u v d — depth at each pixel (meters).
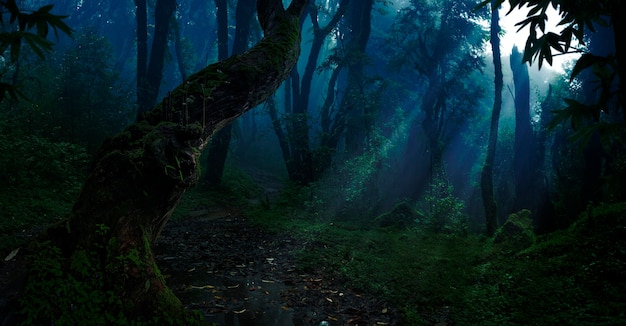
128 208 3.26
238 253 7.18
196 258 6.62
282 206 13.20
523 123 12.87
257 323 4.11
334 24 18.98
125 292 3.08
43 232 3.27
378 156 14.57
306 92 19.00
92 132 15.18
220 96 3.86
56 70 16.89
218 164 17.72
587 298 4.70
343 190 13.40
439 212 11.48
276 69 4.29
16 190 9.60
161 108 3.75
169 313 3.20
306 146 17.02
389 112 20.70
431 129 17.48
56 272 3.00
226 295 4.89
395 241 9.09
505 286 5.48
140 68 17.28
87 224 3.20
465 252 8.08
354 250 7.59
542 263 6.13
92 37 15.95
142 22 17.30
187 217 11.40
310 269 6.31
